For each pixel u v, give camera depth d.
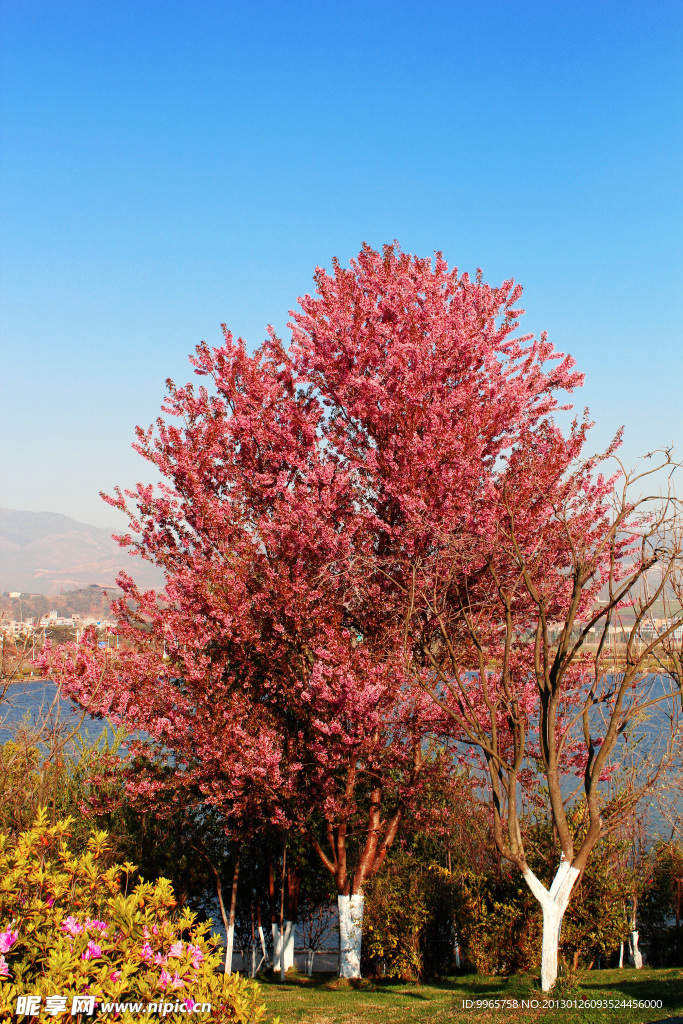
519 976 8.91
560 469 10.99
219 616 10.58
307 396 12.66
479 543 9.55
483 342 11.77
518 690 10.88
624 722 7.60
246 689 10.98
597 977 8.97
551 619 10.93
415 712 10.20
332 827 10.65
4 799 9.99
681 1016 6.01
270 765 9.88
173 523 11.85
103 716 11.27
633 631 7.62
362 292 12.59
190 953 4.16
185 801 11.01
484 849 12.08
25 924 4.22
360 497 11.60
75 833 11.52
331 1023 7.45
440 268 12.77
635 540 10.98
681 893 11.27
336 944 16.14
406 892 11.02
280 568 10.78
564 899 7.64
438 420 11.02
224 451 12.09
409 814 11.27
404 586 10.66
